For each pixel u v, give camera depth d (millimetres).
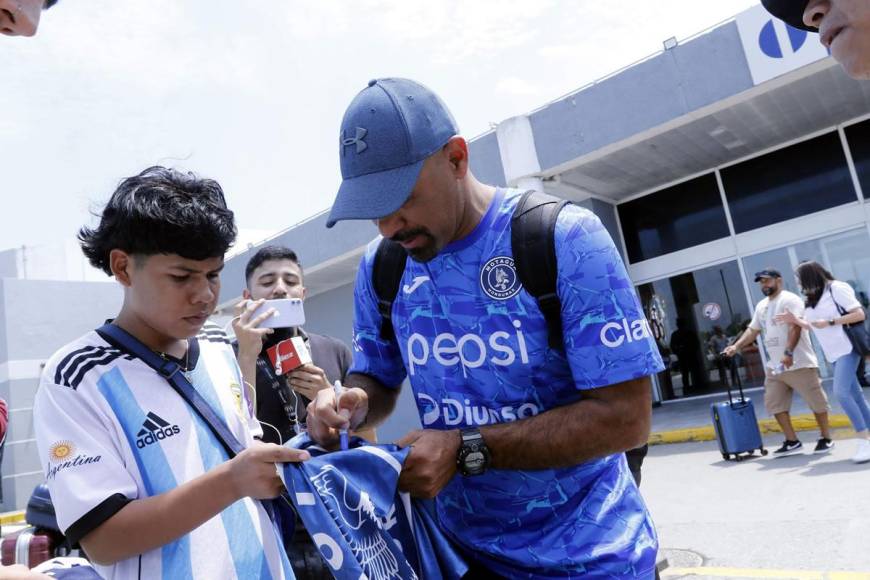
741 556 3594
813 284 5508
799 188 9625
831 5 1040
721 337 10383
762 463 5852
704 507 4723
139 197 1290
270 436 2531
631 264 11180
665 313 10906
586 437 1375
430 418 1636
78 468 1149
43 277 18844
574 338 1425
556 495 1505
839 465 5223
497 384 1523
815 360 5922
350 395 1526
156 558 1188
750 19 6977
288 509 1479
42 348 15203
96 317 16281
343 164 1396
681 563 3629
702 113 7504
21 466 14344
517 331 1488
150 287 1301
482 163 9008
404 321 1659
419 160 1348
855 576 3068
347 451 1316
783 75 6852
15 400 14562
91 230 1386
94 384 1243
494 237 1505
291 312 2438
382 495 1311
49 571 1233
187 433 1294
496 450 1398
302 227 11320
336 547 1195
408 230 1415
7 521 12297
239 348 2316
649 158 9266
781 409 6164
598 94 8031
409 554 1478
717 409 6262
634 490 1605
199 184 1391
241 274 12375
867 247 9078
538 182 8719
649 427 1462
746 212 10094
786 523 4004
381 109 1357
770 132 9148
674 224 10758
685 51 7406
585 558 1432
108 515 1123
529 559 1460
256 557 1275
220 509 1157
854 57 1054
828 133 9367
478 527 1567
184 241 1264
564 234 1443
